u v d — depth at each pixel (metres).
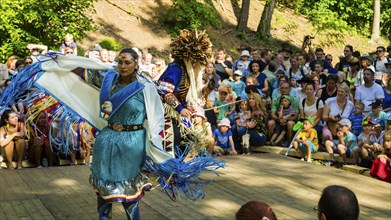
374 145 6.65
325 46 17.41
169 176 4.04
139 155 3.85
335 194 2.20
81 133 4.65
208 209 4.89
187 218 4.62
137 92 3.79
